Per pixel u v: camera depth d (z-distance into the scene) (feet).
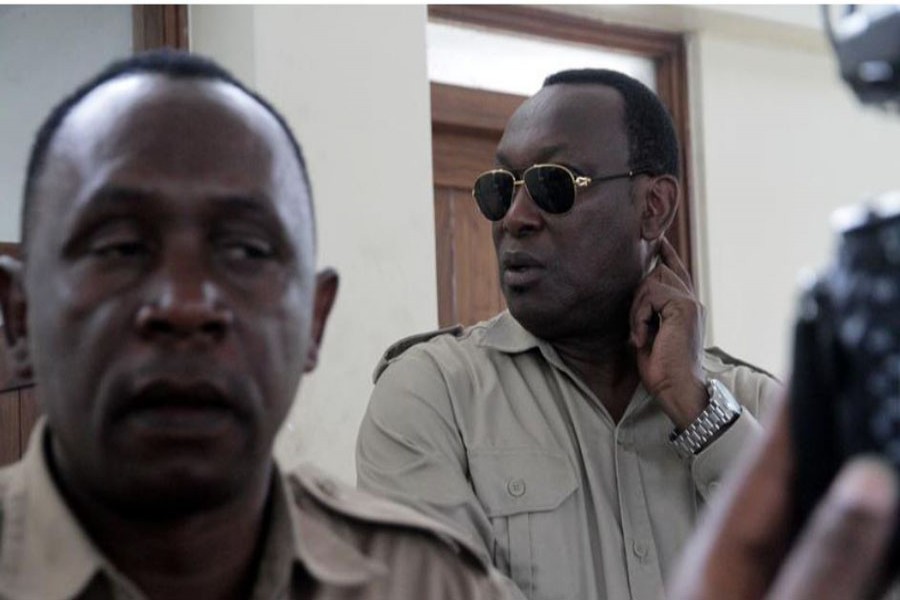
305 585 3.21
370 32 10.03
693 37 12.46
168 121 2.89
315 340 3.52
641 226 6.09
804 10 12.55
